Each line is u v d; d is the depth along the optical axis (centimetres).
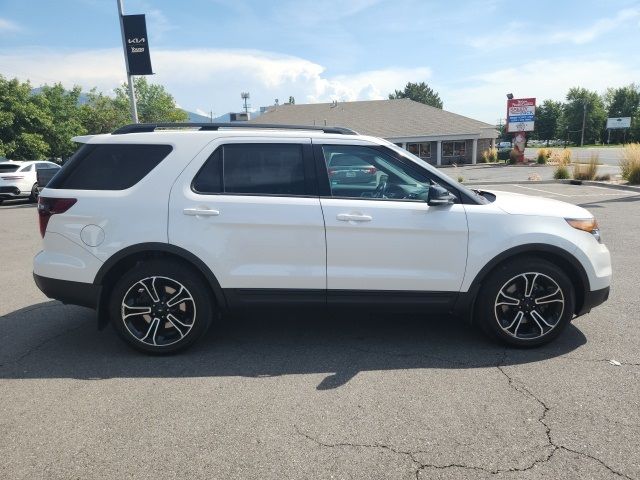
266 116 4575
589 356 380
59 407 312
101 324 391
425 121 4262
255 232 377
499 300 391
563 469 248
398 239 381
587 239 392
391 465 253
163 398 324
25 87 3250
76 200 378
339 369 366
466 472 247
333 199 382
